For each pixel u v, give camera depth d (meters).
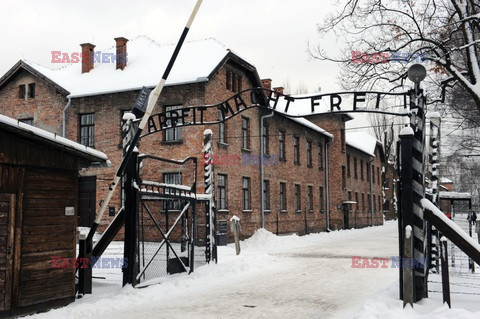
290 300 9.77
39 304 8.13
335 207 38.56
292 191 31.72
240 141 25.50
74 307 8.45
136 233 10.36
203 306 9.16
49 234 8.45
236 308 8.97
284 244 24.02
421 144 8.84
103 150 24.62
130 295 9.59
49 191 8.52
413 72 8.95
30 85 26.80
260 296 10.20
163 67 24.67
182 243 14.63
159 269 13.07
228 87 24.66
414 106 8.98
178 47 9.37
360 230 40.53
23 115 26.70
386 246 23.59
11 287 7.67
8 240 7.71
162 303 9.45
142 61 26.31
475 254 8.33
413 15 15.45
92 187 24.86
